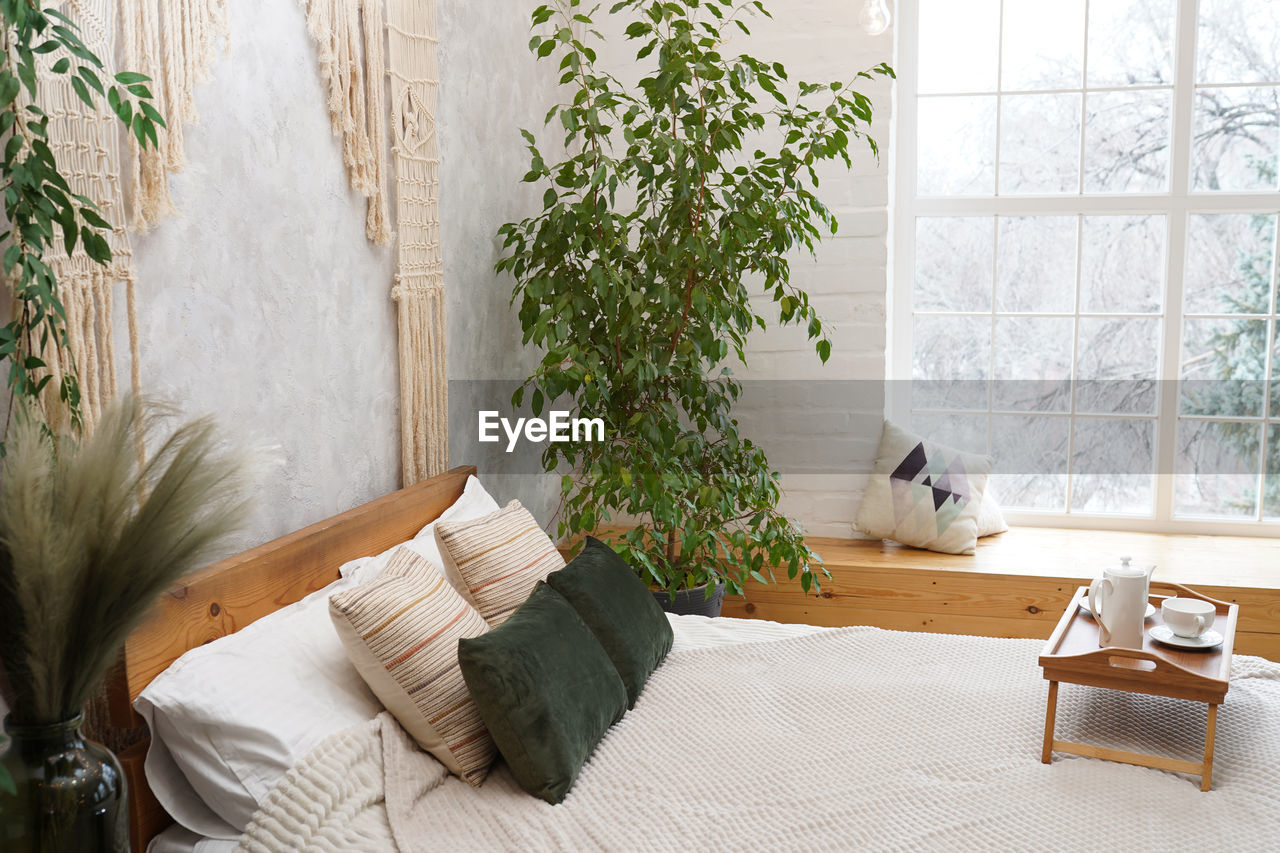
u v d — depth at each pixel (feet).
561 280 9.14
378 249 7.50
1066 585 10.18
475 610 6.30
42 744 3.73
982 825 4.91
